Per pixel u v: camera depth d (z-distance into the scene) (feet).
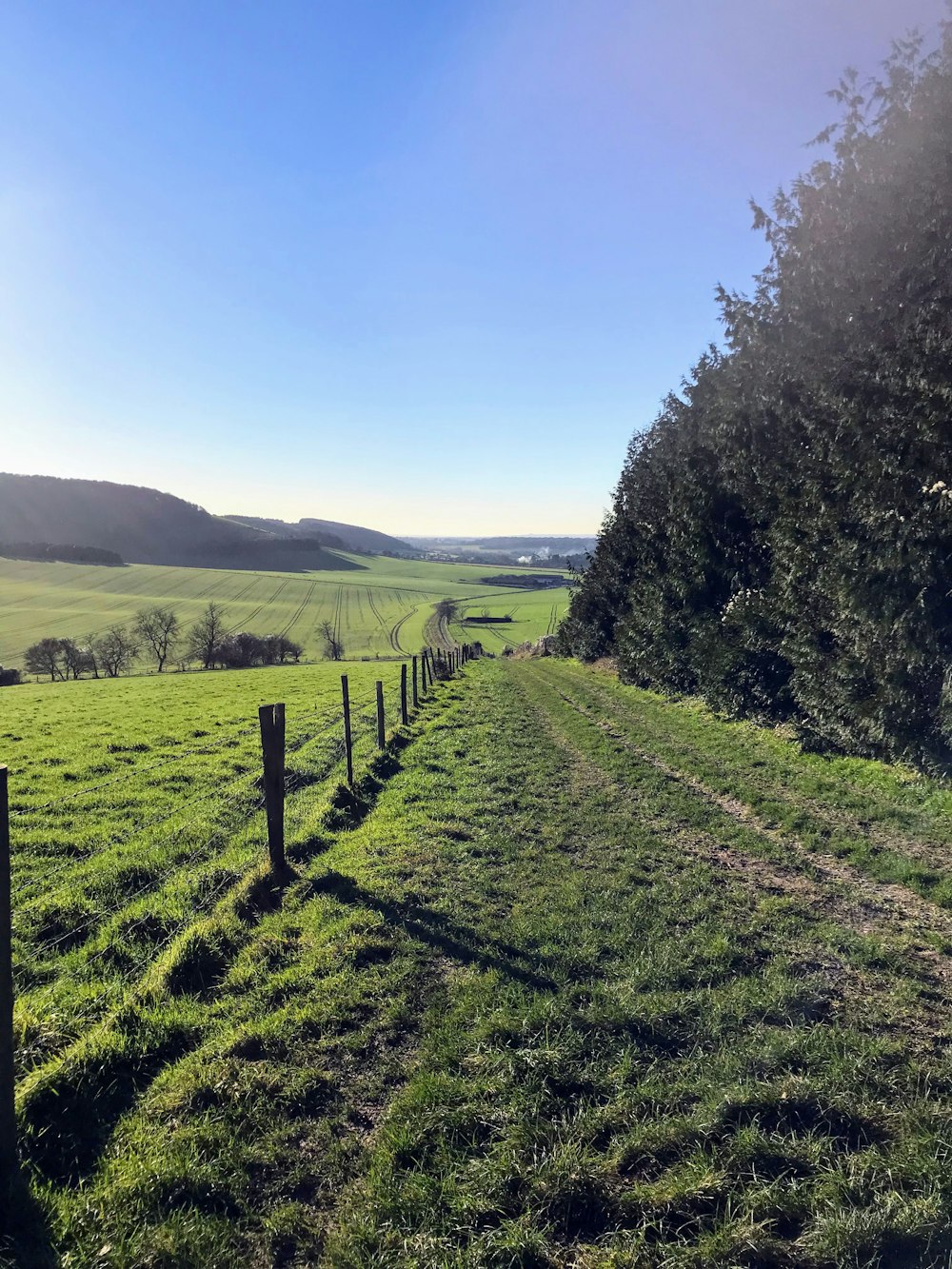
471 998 17.85
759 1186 11.91
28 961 20.03
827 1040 15.84
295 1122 13.88
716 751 49.39
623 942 20.83
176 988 18.57
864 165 47.98
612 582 104.73
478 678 104.88
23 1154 12.55
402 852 28.68
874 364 40.50
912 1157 12.31
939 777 36.09
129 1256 10.64
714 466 64.54
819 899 24.56
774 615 51.03
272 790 25.57
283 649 264.31
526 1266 10.78
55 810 35.53
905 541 36.94
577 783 41.19
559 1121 13.61
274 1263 11.00
